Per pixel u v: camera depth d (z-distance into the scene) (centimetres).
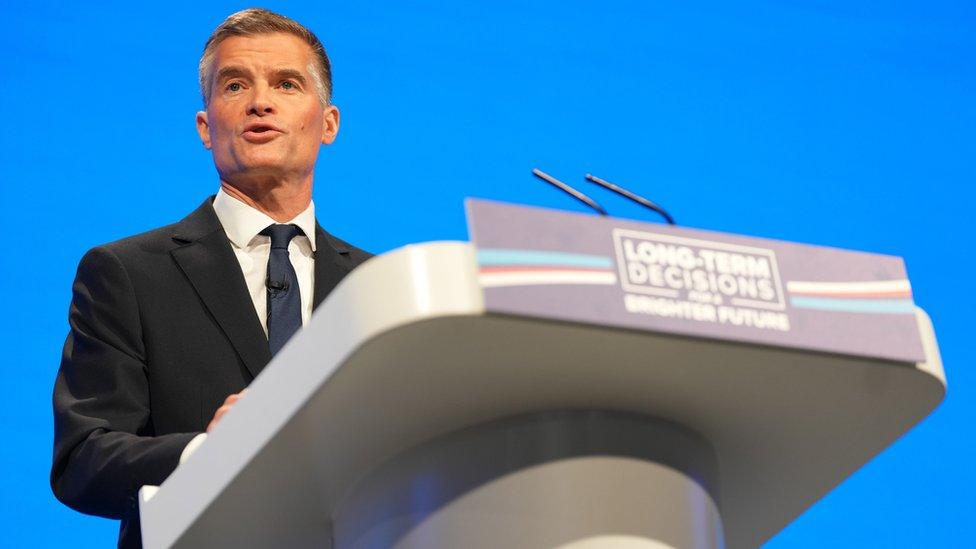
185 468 180
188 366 301
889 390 177
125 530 229
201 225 332
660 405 174
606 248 153
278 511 181
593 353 158
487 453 170
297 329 319
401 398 162
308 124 358
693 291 156
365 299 147
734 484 203
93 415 288
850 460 197
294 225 342
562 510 166
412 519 172
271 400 161
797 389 175
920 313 176
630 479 170
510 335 151
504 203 150
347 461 175
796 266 164
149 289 310
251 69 358
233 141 350
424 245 147
